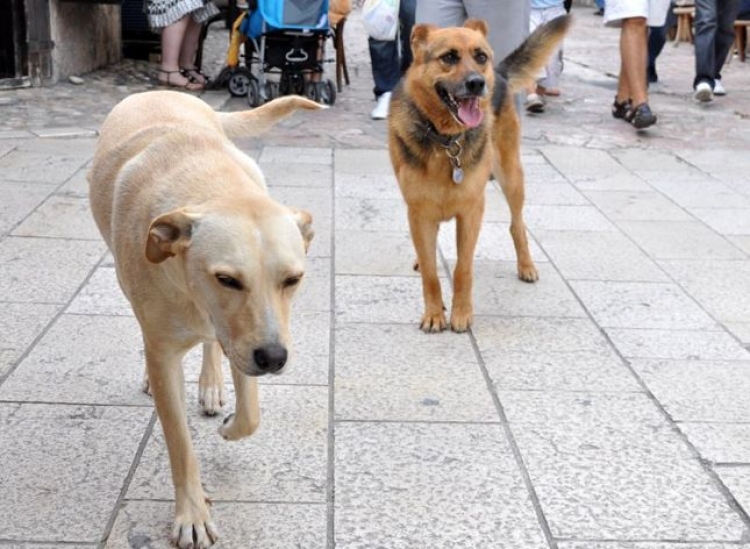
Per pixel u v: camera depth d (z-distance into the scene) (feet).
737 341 14.66
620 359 13.94
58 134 27.71
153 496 10.12
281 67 33.35
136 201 9.57
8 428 11.41
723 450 11.32
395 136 15.25
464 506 10.06
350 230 19.88
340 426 11.73
